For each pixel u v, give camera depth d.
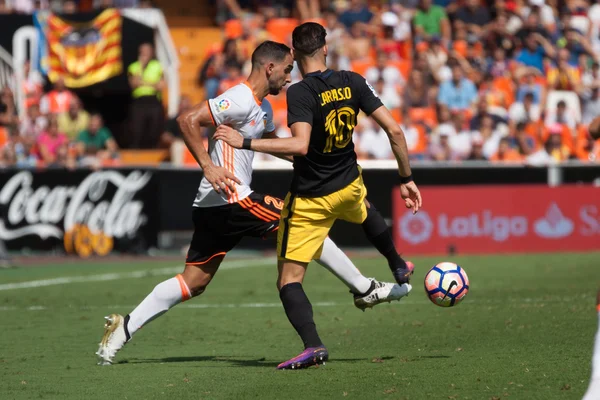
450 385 19.59
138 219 59.25
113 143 68.94
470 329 29.05
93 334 29.91
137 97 71.88
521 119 70.94
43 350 26.59
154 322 32.50
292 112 21.58
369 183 59.28
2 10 78.69
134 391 19.98
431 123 70.38
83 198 59.03
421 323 30.89
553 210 58.22
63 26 74.38
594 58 78.50
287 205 22.38
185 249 60.41
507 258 54.53
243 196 23.84
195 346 27.23
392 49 77.25
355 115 22.16
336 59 75.31
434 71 73.38
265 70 23.44
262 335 29.30
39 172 59.03
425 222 58.25
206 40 83.69
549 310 33.16
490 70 75.69
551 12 80.31
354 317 33.06
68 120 68.25
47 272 50.72
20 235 59.19
